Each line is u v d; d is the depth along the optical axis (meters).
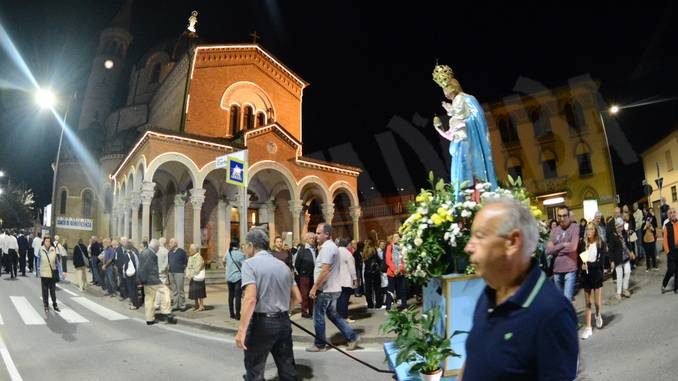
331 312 7.73
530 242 1.98
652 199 29.72
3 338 9.22
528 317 1.79
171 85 28.92
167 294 11.26
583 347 6.57
